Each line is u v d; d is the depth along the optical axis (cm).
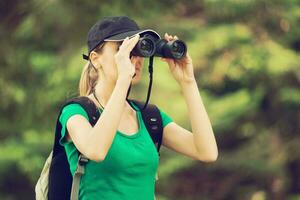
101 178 620
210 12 2261
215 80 2227
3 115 2272
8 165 2359
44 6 2158
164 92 2130
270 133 2394
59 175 635
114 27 639
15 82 2248
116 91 612
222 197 2411
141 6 2161
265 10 2248
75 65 2108
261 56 2205
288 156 2381
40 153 2322
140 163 626
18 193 2431
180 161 2288
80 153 622
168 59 669
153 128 648
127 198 621
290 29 2278
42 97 2198
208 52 2202
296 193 2408
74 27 2139
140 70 646
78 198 624
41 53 2231
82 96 637
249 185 2398
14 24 2241
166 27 2183
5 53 2238
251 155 2378
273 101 2336
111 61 639
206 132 663
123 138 629
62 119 628
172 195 2375
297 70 2258
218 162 2370
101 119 606
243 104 2314
